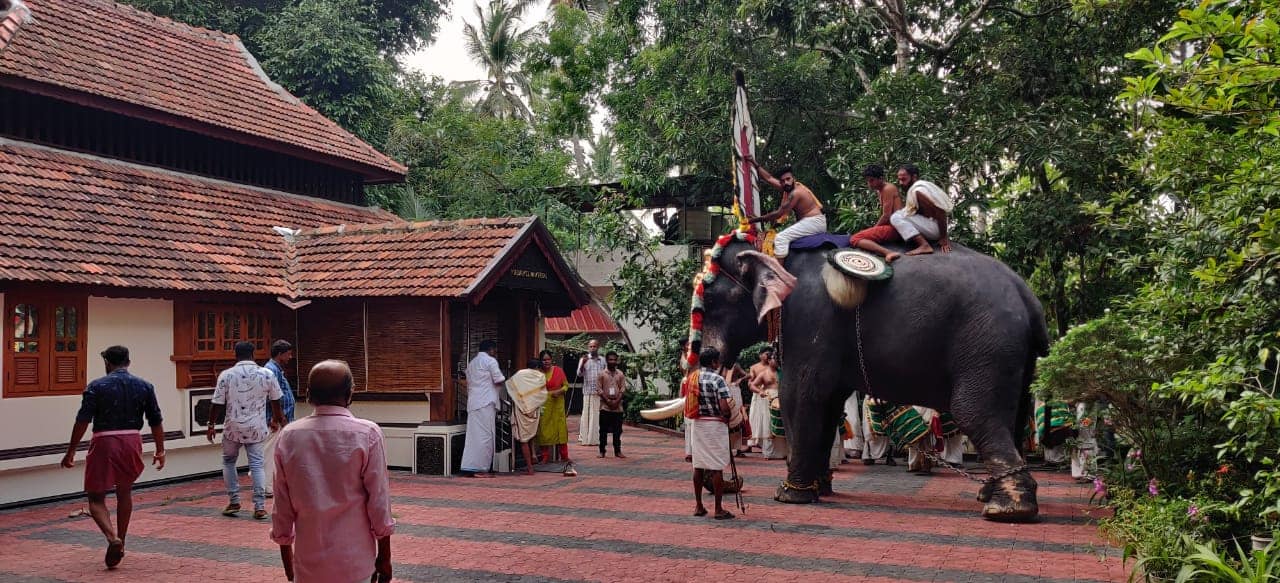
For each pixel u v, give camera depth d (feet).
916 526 26.89
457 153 75.87
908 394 29.60
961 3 51.72
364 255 41.37
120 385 23.22
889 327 28.89
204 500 32.32
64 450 32.19
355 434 13.78
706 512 29.07
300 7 74.38
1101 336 25.09
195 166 45.03
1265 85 17.35
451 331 39.32
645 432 59.47
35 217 33.40
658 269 58.03
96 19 47.29
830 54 55.52
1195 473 24.75
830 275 29.22
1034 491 27.48
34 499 31.53
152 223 38.11
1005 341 27.76
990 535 25.48
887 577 21.02
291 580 14.75
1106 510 28.91
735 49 53.42
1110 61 45.03
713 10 53.06
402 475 38.06
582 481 36.65
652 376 67.00
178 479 36.70
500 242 39.40
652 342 61.11
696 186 57.06
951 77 48.62
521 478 37.45
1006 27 48.93
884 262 29.48
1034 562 22.22
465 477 37.68
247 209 44.62
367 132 74.79
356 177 54.90
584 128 64.39
